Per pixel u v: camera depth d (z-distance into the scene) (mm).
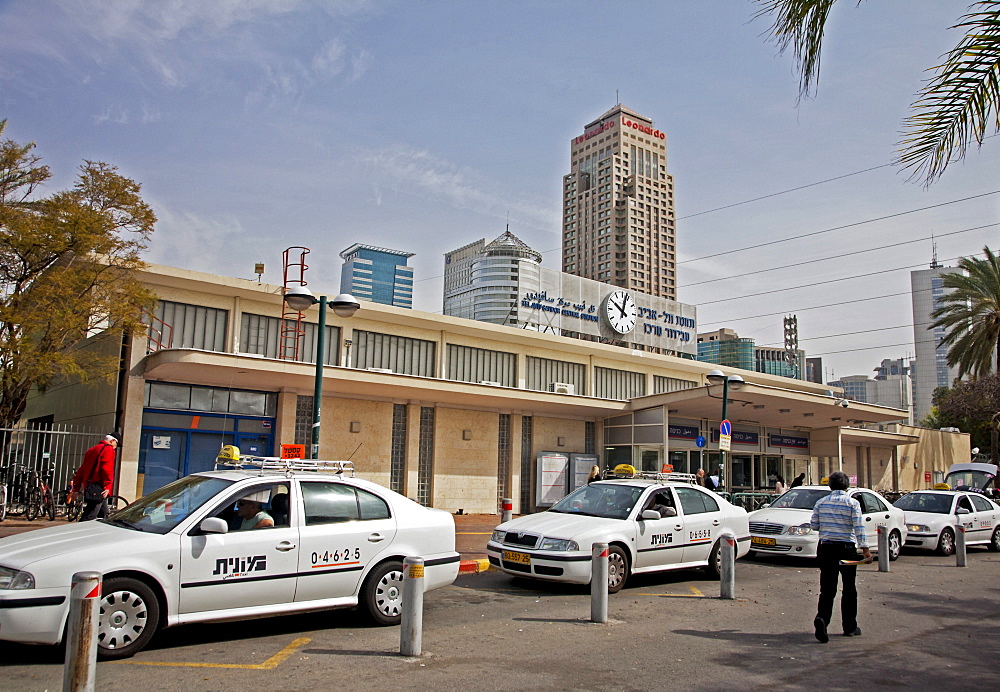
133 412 17391
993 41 6043
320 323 13656
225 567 6918
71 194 16922
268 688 5738
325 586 7555
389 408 21938
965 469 34875
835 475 8562
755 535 14789
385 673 6238
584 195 128125
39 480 16047
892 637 8305
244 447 19109
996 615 9883
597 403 24641
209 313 19609
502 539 11180
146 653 6645
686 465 27953
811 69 6023
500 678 6207
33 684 5602
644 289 119188
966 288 34469
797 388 38875
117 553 6383
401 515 8305
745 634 8227
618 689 6027
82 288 17000
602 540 10594
